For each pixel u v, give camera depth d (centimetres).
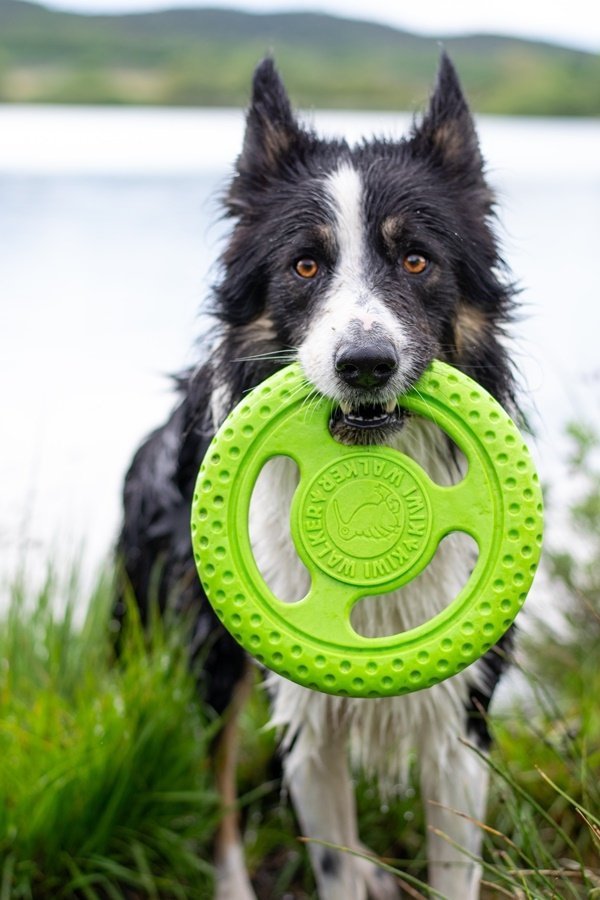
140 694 122
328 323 103
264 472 111
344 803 116
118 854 121
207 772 127
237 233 115
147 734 121
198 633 123
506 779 101
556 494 154
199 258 362
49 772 118
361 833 127
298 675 98
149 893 123
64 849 119
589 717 128
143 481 132
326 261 109
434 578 110
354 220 108
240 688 123
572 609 151
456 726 111
